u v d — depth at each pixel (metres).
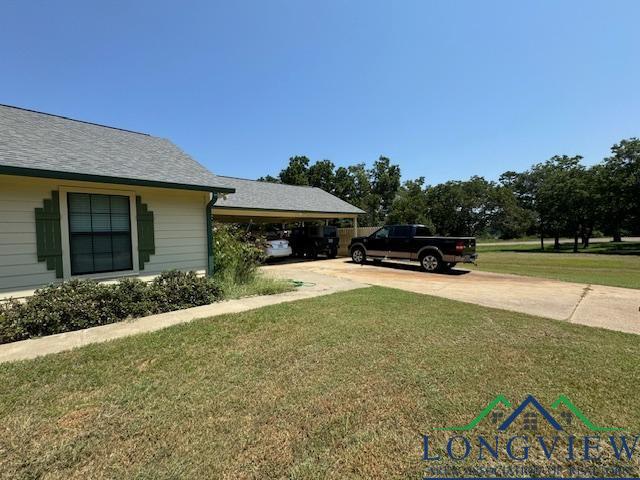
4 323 4.26
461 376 3.21
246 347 3.95
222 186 7.27
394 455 2.12
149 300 5.59
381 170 46.28
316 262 15.31
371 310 5.74
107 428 2.36
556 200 23.62
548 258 17.55
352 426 2.41
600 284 8.84
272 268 12.97
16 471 1.93
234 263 8.23
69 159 5.86
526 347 3.99
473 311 5.71
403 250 12.70
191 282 6.31
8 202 5.08
